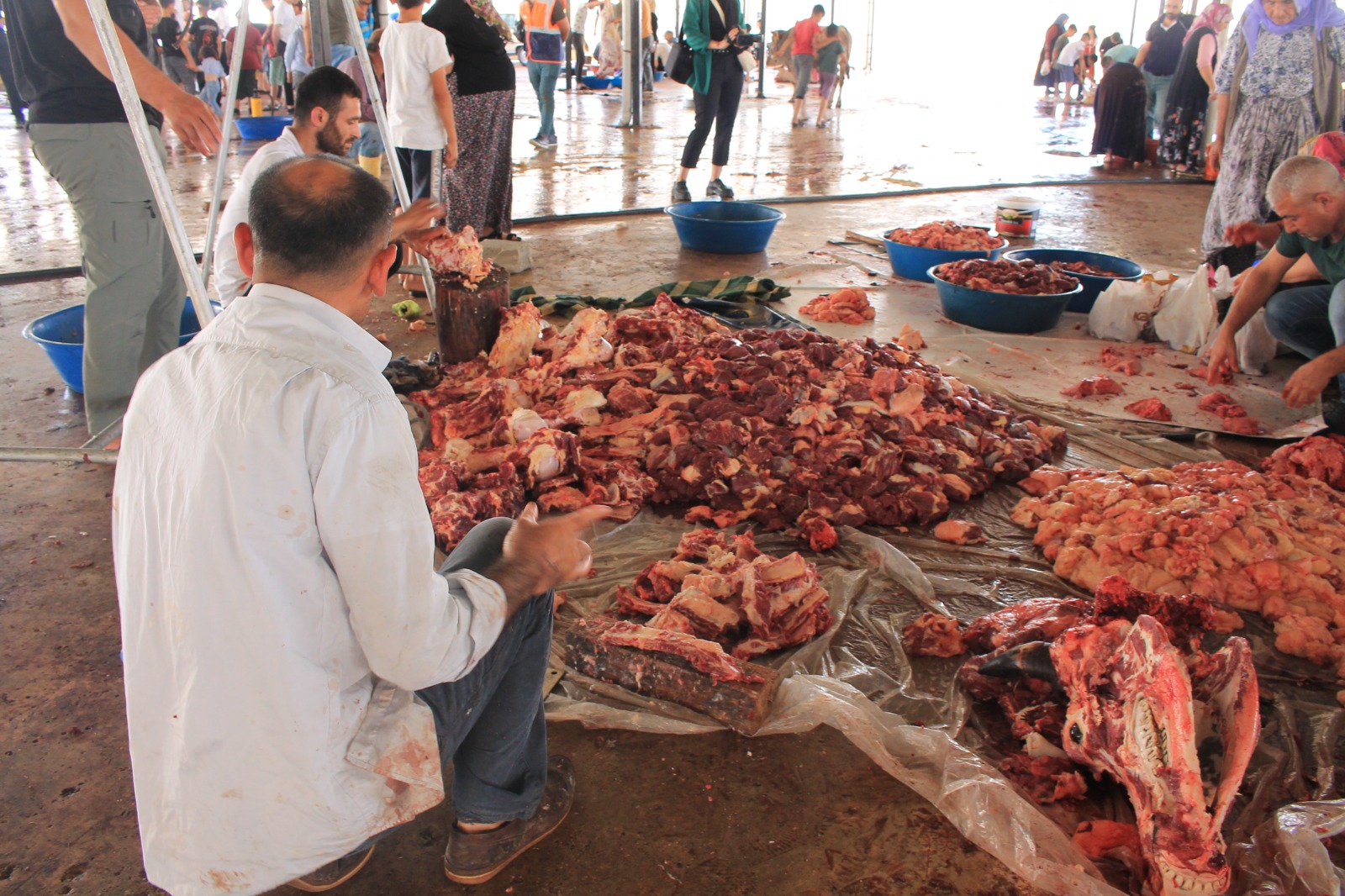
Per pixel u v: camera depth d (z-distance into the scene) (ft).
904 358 16.79
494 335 17.19
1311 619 10.59
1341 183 14.46
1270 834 7.69
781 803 8.23
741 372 15.10
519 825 7.39
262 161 13.33
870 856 7.69
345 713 5.16
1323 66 22.24
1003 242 26.55
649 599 11.09
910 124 63.52
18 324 20.08
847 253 28.73
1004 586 11.80
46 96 12.86
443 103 22.41
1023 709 9.08
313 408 4.66
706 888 7.38
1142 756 7.15
